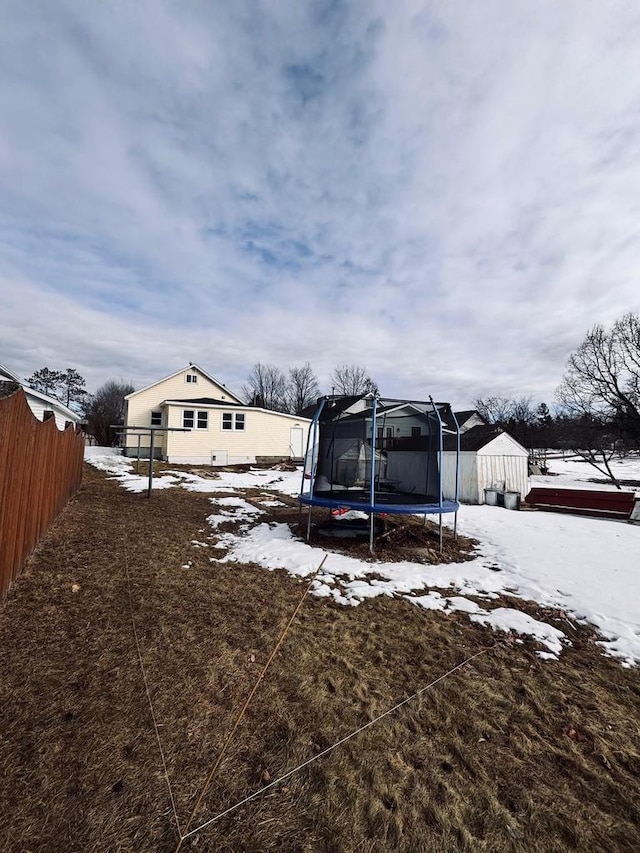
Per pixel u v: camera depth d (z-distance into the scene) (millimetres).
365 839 1575
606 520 8781
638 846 1608
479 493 11992
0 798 1651
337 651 3068
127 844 1498
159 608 3621
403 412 8031
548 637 3432
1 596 3295
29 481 4168
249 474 16609
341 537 6531
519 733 2240
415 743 2121
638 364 22141
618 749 2146
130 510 7785
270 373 49906
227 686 2541
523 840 1611
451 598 4227
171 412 18703
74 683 2463
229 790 1767
